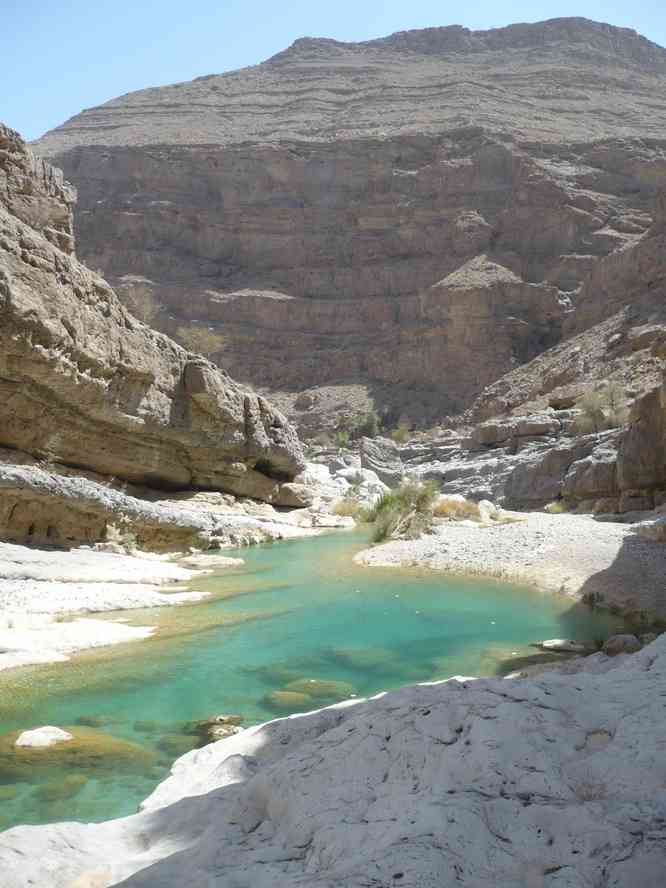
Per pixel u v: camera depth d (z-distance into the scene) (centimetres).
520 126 10869
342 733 404
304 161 10012
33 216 1930
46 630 989
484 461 4144
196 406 2450
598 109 12369
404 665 885
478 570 1524
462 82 12731
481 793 318
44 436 1930
